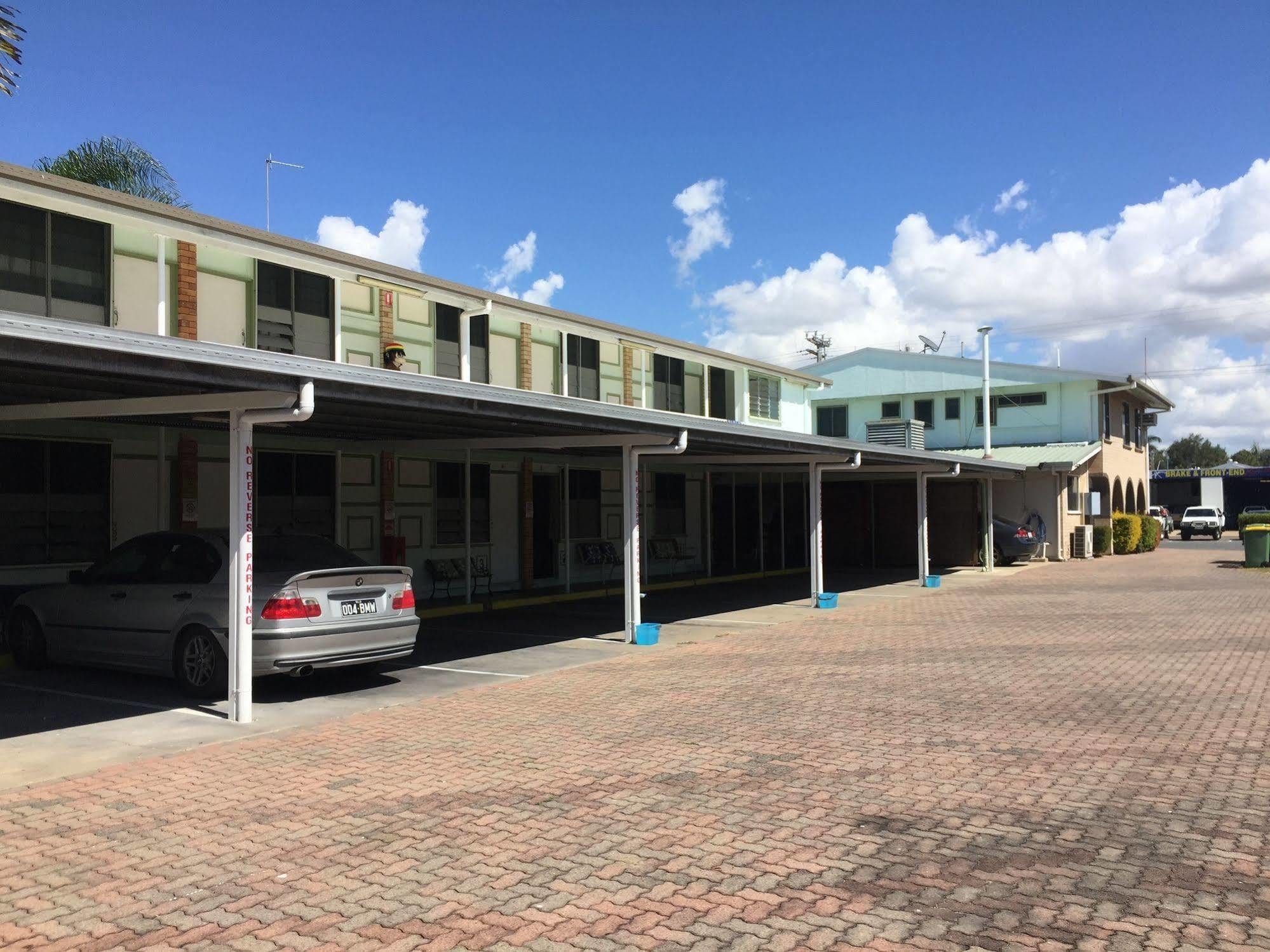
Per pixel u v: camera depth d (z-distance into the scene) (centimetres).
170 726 796
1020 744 729
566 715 840
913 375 3709
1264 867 479
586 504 2098
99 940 410
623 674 1041
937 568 2608
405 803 595
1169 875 470
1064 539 2933
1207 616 1527
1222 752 702
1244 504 6550
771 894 452
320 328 1506
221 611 874
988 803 585
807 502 2752
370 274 1548
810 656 1158
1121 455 3672
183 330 1305
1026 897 446
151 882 472
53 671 1047
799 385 2892
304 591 873
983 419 3388
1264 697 896
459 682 998
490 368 1831
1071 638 1289
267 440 1384
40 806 591
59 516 1198
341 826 553
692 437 1268
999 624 1452
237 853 511
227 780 645
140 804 594
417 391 841
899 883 464
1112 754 698
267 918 430
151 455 1290
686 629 1420
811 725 794
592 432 1277
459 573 1748
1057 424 3412
